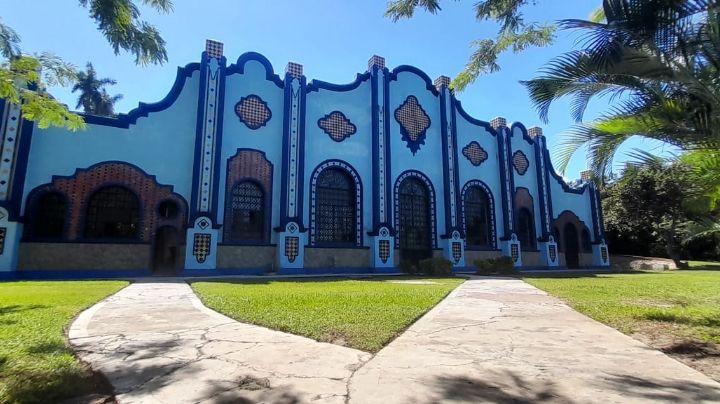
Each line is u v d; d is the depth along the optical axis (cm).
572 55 636
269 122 1903
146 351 405
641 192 3069
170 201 1667
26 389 298
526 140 2731
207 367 354
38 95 746
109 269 1523
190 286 1084
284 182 1831
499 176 2520
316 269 1842
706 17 543
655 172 786
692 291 1045
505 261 1964
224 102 1806
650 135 640
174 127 1725
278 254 1767
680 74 570
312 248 1864
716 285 1244
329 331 489
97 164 1572
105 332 489
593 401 280
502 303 779
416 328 527
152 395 290
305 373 339
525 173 2666
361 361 375
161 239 1797
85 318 580
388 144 2120
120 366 355
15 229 1395
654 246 3384
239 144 1817
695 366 375
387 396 289
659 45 561
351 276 1681
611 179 792
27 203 1449
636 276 1816
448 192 2242
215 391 298
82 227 1511
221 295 841
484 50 673
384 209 2031
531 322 573
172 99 1741
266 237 1786
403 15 638
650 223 3088
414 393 294
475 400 281
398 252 2069
